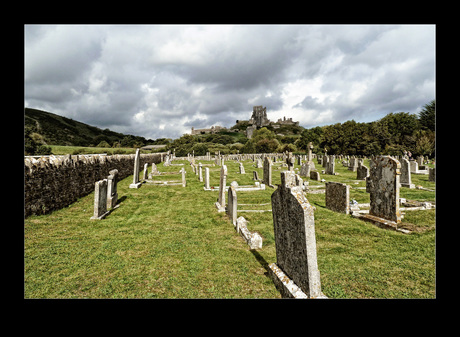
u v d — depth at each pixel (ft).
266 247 22.33
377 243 22.61
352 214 31.81
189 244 22.80
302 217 13.21
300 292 13.30
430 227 26.05
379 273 17.06
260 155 204.95
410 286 15.25
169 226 28.40
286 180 15.25
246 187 55.62
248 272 17.51
